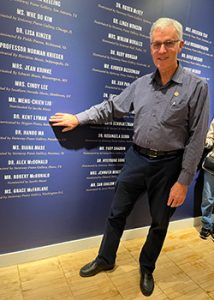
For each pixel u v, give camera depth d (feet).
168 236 7.99
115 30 5.95
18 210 5.78
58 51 5.41
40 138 5.64
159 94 4.93
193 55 7.37
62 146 5.94
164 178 5.11
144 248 5.78
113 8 5.81
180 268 6.39
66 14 5.33
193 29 7.17
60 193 6.18
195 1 7.02
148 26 6.35
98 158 6.50
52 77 5.48
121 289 5.51
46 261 6.25
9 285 5.38
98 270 5.94
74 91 5.79
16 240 5.90
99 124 6.30
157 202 5.29
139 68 6.49
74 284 5.56
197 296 5.46
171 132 4.89
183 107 4.74
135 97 5.41
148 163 5.16
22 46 5.06
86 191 6.54
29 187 5.77
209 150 8.11
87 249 6.88
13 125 5.31
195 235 8.15
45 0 5.07
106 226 5.97
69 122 5.60
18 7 4.86
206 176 7.82
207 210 7.87
